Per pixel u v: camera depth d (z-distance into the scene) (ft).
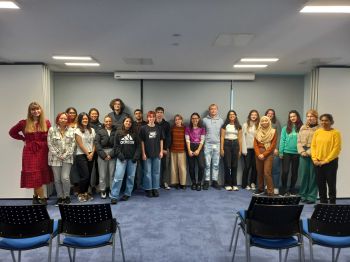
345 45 14.47
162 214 16.55
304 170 18.94
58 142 17.80
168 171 23.20
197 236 13.61
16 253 12.03
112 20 10.94
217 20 10.89
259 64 19.71
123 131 18.72
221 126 22.67
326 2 9.12
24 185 17.26
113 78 23.57
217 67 21.03
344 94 19.92
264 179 20.86
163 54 16.69
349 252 12.16
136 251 12.13
